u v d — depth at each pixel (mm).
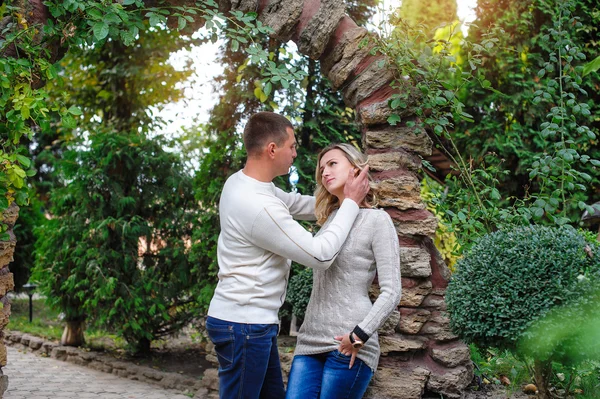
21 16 3547
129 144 6500
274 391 2676
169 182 6426
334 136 5730
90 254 6152
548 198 4125
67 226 6395
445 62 4016
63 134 9727
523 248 3020
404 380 3752
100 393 5137
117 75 8438
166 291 6312
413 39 3980
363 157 2705
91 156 6391
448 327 3873
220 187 5680
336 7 3957
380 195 3934
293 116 5461
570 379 3471
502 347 3016
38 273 6609
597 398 3514
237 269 2482
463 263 3234
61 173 6949
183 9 3752
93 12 3488
